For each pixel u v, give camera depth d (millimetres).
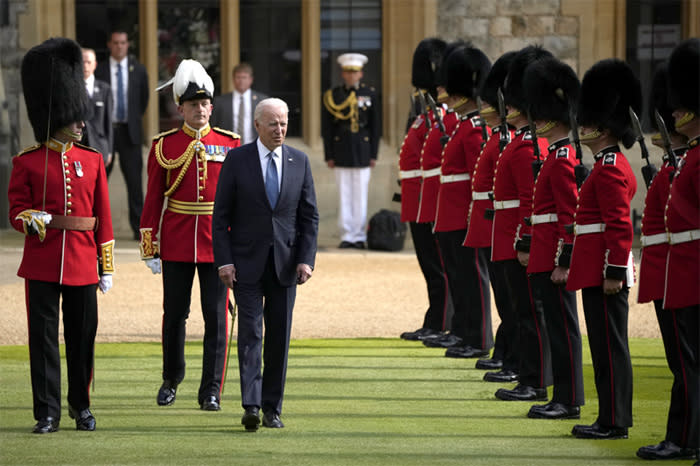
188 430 18672
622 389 18078
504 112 21984
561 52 48688
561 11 48531
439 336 27531
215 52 50875
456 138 25234
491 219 22281
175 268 20594
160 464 16281
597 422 18234
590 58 48656
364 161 45125
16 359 25094
